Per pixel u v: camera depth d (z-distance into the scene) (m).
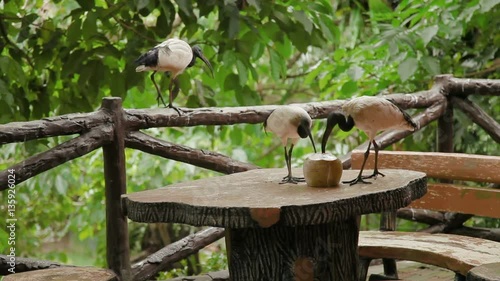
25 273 4.77
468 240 5.41
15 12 8.57
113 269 5.58
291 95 11.75
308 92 12.13
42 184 9.82
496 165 5.52
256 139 11.27
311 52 11.38
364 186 4.35
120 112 5.57
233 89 8.27
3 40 8.08
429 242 5.37
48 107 8.34
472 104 7.49
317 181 4.40
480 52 9.08
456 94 7.52
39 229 13.15
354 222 4.60
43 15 9.25
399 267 6.67
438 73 8.16
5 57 7.38
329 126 4.45
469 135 8.91
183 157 6.00
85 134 5.38
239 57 7.93
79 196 12.75
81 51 7.86
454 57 9.21
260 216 3.86
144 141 5.75
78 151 5.30
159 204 4.14
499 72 9.09
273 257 4.34
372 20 9.01
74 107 8.31
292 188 4.41
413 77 8.94
